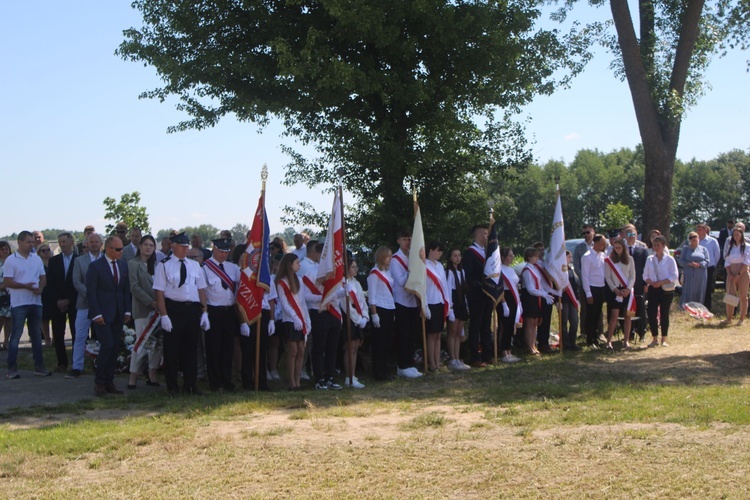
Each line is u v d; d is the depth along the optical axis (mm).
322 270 11125
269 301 11133
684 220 86688
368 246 15664
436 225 15641
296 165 16047
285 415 8727
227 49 15477
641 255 14148
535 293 13859
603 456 6445
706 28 21156
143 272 10852
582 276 14203
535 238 72438
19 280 11648
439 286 12547
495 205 16156
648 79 19969
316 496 5785
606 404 8586
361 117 15789
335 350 11227
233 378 12047
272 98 15266
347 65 14094
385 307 12016
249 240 10891
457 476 6129
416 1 14078
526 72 15914
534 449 6758
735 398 8531
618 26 19859
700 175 85500
